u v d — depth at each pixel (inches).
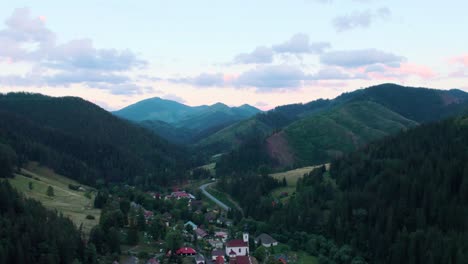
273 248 6781.5
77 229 5969.5
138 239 6535.4
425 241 5580.7
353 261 6003.9
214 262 6013.8
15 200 5502.0
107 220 6515.8
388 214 6402.6
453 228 5895.7
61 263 4857.3
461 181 6604.3
